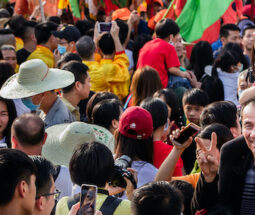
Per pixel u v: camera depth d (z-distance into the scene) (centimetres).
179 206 289
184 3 998
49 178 321
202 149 370
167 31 795
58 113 544
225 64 777
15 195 266
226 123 498
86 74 591
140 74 637
